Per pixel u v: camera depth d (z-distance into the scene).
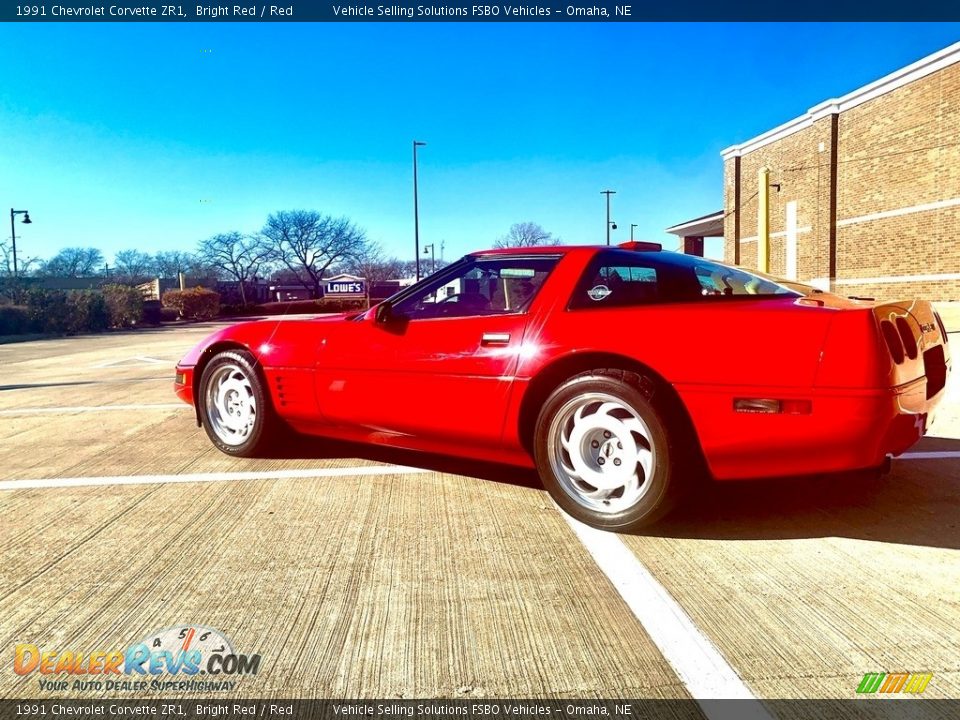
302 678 2.01
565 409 3.12
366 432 3.98
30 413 6.46
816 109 20.62
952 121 16.27
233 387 4.46
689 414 2.88
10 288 28.31
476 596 2.50
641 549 2.91
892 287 18.31
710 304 3.02
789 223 22.67
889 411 2.67
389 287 61.91
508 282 3.65
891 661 2.04
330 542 3.02
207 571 2.73
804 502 3.46
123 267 71.56
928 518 3.21
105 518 3.34
